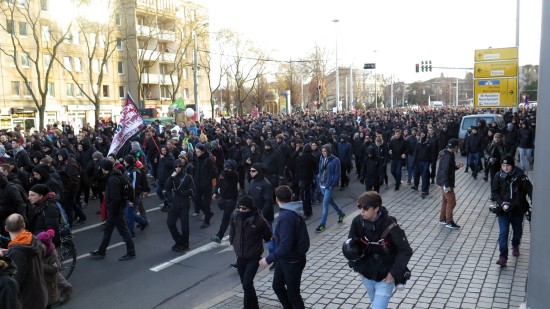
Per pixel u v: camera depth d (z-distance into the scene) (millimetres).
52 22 36688
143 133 17625
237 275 7668
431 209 11797
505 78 23344
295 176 13258
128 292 7023
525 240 8773
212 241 9641
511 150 17516
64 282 6684
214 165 11000
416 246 8602
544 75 4133
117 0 40812
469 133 16938
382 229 4449
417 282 6816
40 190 6906
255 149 13609
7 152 14453
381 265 4418
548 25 4117
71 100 46781
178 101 34312
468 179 16359
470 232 9492
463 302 6074
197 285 7281
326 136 17656
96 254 8680
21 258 4770
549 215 4098
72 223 10828
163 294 6934
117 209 8500
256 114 43375
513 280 6793
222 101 73312
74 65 46969
